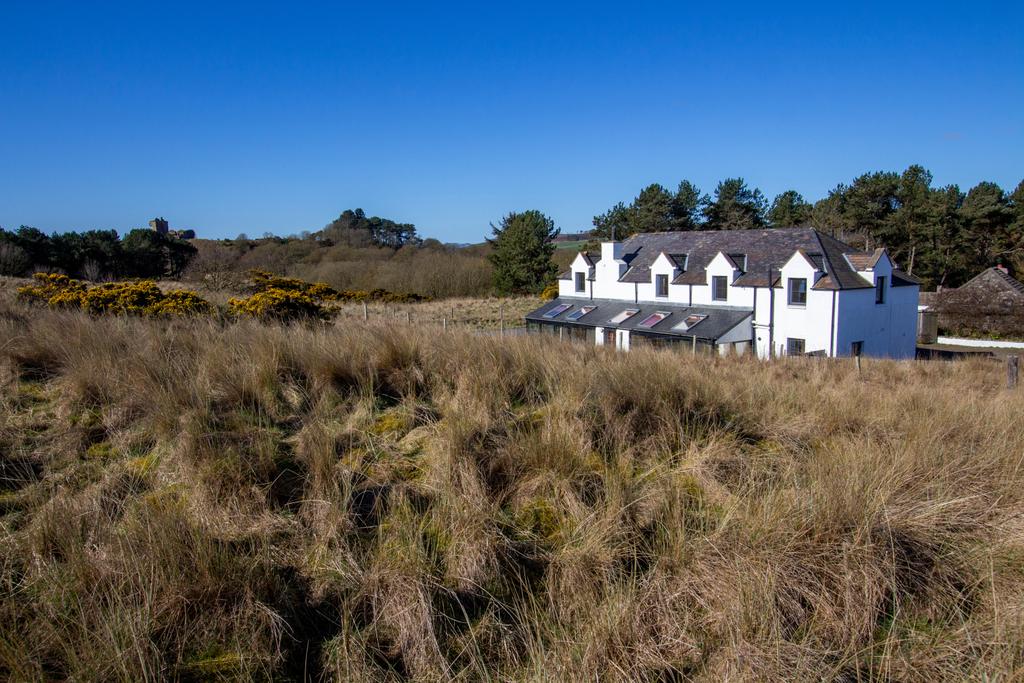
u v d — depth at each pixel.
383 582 3.38
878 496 4.10
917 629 3.41
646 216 66.06
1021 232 56.31
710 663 3.10
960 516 4.30
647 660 3.09
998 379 13.30
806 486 4.37
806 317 27.25
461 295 55.84
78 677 2.62
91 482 4.14
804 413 6.38
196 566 3.20
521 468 4.59
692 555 3.71
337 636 3.11
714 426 5.62
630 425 5.38
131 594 2.98
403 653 3.09
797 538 3.74
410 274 55.81
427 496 4.27
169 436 4.63
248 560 3.35
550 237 56.28
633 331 30.58
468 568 3.58
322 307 20.52
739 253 30.84
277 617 3.04
